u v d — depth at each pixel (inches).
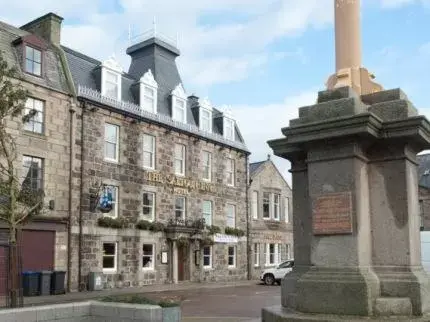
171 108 1344.7
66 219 1029.8
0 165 675.4
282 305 370.0
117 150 1165.7
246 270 1530.5
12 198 626.2
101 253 1093.1
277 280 1301.7
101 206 1088.8
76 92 1079.6
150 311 358.3
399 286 315.6
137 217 1187.3
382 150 339.3
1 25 1027.3
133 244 1167.0
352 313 308.0
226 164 1512.1
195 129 1387.8
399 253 326.6
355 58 370.0
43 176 1004.6
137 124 1217.4
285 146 381.1
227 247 1471.5
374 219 336.5
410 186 336.5
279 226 1696.6
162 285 1194.6
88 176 1083.9
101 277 1069.8
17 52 1007.0
